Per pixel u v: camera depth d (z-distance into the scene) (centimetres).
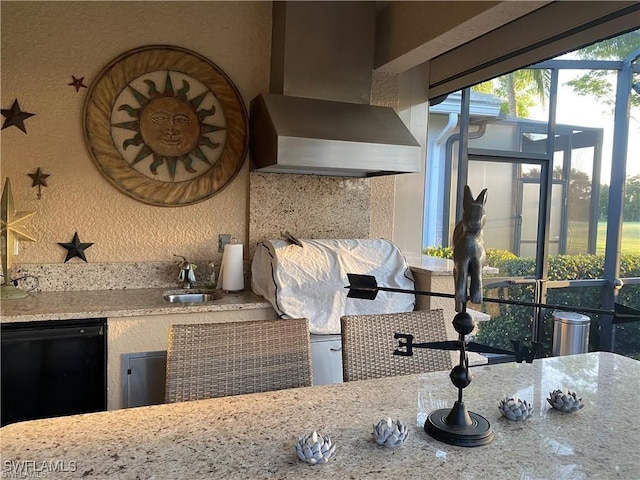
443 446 106
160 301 244
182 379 138
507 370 158
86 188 266
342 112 279
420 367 165
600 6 218
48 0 254
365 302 256
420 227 350
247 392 144
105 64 265
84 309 219
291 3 275
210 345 143
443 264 292
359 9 290
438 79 334
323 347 246
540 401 133
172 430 111
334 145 255
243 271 288
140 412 120
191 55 280
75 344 217
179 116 279
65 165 262
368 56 294
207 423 115
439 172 393
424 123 345
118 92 268
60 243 264
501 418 121
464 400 132
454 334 271
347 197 315
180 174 282
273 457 99
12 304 227
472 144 400
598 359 172
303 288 248
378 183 333
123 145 270
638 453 105
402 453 102
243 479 91
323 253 262
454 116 390
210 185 288
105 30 264
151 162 276
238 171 294
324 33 283
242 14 290
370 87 296
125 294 260
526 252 423
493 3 217
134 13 269
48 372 214
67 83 260
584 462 101
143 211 277
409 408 126
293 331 154
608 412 127
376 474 94
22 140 255
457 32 248
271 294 250
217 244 293
